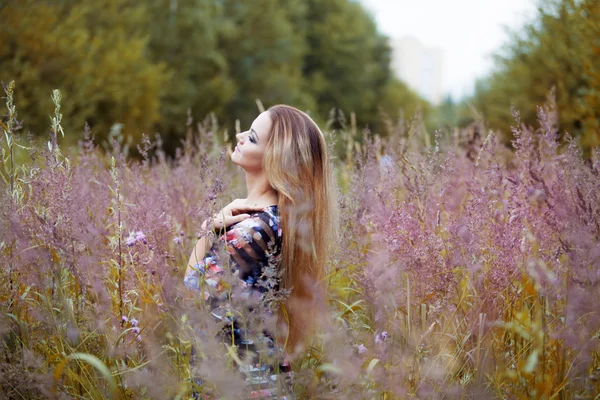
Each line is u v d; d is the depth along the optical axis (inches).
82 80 528.4
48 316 88.4
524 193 114.7
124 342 91.6
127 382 82.4
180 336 83.7
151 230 114.0
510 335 100.2
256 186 103.0
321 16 1530.5
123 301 97.7
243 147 102.3
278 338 91.7
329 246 115.1
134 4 954.1
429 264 102.8
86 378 87.6
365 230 132.0
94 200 136.0
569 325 89.0
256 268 94.3
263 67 1162.6
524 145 125.3
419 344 91.1
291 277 96.8
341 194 130.0
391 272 93.7
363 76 1483.8
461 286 111.9
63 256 92.7
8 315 89.0
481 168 154.4
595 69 290.0
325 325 88.5
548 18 405.7
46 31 529.0
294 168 99.5
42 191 102.0
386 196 137.6
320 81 1371.8
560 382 88.8
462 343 95.3
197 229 98.6
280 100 1152.8
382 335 89.2
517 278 101.2
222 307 82.9
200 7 1015.6
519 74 472.1
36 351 92.4
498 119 482.0
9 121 103.3
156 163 212.7
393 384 84.1
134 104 602.9
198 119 965.2
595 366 91.9
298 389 90.4
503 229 103.8
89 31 663.1
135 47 692.7
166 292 96.0
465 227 106.0
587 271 91.4
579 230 94.4
